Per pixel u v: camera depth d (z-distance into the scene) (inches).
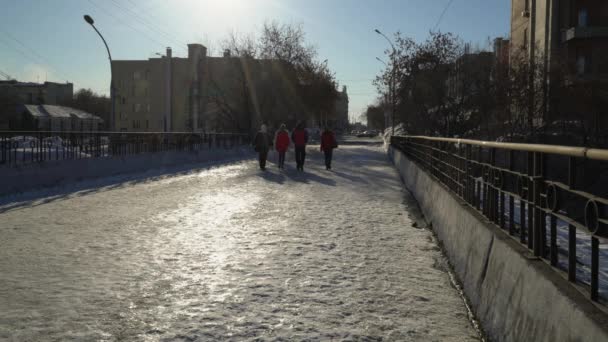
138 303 189.3
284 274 229.5
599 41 1255.5
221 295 199.2
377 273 234.1
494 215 191.5
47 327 165.5
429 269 242.4
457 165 300.7
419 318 177.8
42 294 198.7
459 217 246.2
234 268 238.8
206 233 323.3
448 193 300.2
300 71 2015.3
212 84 1980.8
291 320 173.6
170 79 3417.8
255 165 1000.2
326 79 2161.7
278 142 911.0
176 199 487.2
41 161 564.4
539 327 115.5
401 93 1235.2
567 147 114.4
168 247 282.0
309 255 266.4
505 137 877.8
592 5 1278.3
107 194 519.2
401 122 1312.7
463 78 1128.8
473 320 176.1
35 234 314.2
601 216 98.7
